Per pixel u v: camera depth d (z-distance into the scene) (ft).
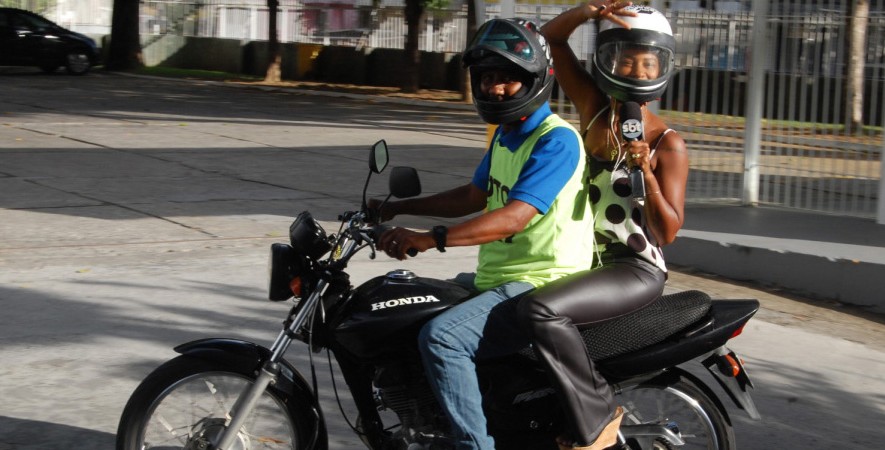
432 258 26.32
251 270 24.48
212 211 32.19
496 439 12.07
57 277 23.18
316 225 11.69
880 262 23.24
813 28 30.40
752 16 31.42
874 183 29.81
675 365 12.23
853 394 17.79
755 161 32.14
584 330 11.94
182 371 12.10
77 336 19.06
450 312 11.47
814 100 30.71
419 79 96.12
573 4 29.12
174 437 13.02
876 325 22.18
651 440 12.82
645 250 12.48
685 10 31.83
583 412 11.46
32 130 52.03
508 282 11.92
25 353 18.04
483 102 11.56
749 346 20.15
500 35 11.43
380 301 11.65
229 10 112.16
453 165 45.11
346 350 11.76
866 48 29.43
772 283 25.18
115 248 26.50
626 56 13.10
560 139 11.53
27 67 102.83
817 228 28.25
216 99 77.66
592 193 12.80
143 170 40.29
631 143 12.19
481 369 11.80
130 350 18.39
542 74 11.48
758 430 16.07
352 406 16.30
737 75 31.94
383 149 11.94
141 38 114.52
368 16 102.42
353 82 100.07
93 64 96.84
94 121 57.77
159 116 62.39
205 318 20.45
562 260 11.93
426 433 11.97
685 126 32.53
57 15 122.62
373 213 12.11
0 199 32.83
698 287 24.95
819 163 30.89
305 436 12.30
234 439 12.09
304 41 106.73
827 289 24.09
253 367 12.03
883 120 28.84
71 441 14.53
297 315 11.78
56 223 29.43
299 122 62.49
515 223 11.27
